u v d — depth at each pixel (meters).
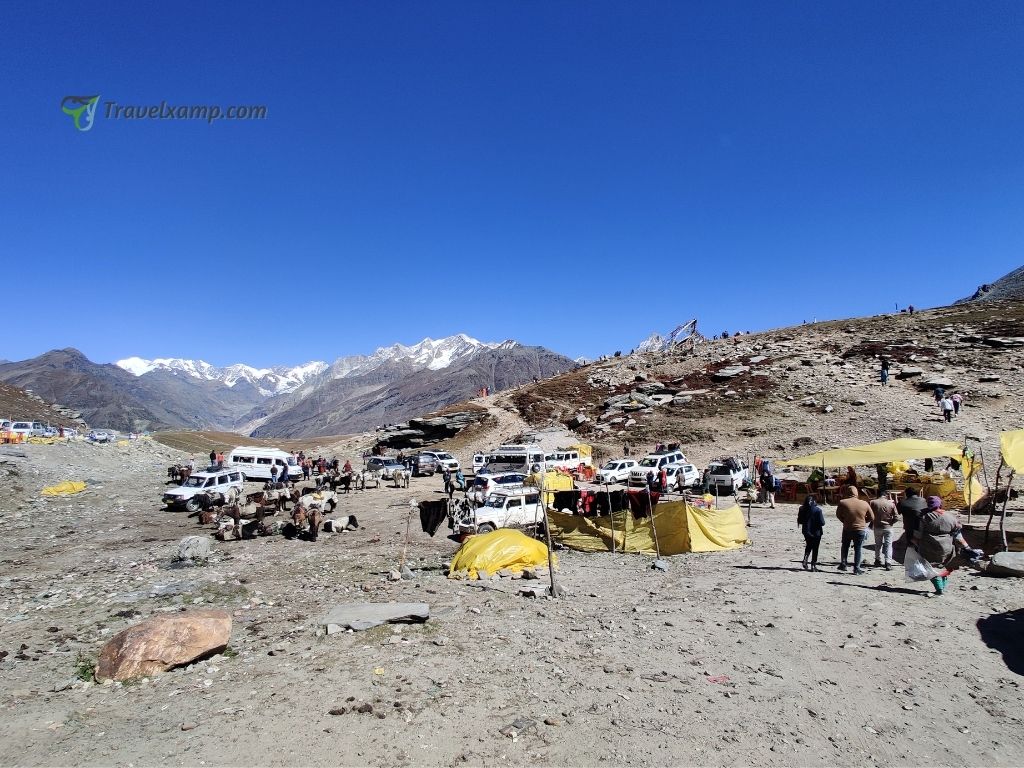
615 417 55.84
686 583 12.96
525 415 66.06
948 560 11.29
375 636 9.35
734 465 31.61
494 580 13.41
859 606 10.52
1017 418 36.41
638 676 7.73
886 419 40.38
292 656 8.51
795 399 48.88
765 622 9.87
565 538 18.38
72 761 5.61
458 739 6.04
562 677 7.69
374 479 38.22
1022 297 70.06
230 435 134.50
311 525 20.66
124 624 10.57
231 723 6.39
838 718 6.53
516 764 5.59
